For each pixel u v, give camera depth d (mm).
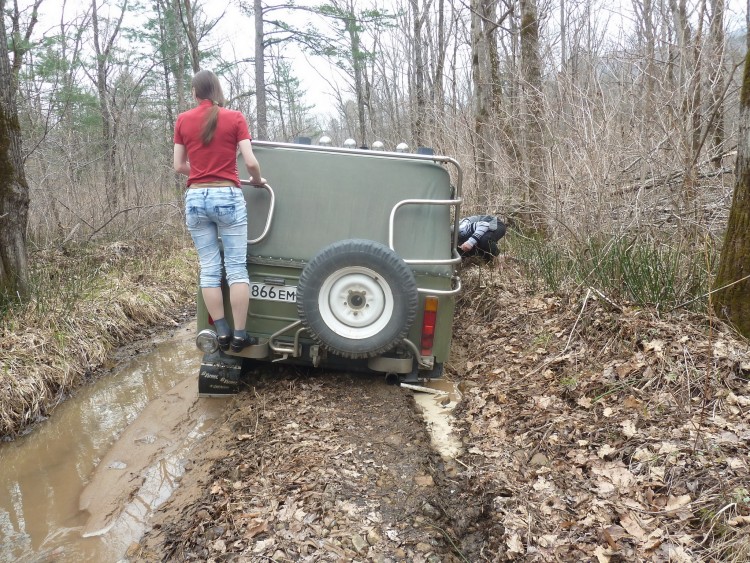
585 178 6008
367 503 3195
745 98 4020
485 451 3717
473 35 9953
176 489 3539
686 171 5684
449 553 2863
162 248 11086
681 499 2848
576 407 3922
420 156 4547
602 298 4797
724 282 4254
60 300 6574
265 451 3744
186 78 20609
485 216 7406
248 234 4465
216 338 4312
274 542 2889
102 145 14398
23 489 3703
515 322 5762
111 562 2928
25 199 6051
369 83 25094
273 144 4582
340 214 4516
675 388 3707
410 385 4656
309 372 4941
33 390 4902
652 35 7426
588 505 2969
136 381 5633
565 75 6672
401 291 4051
